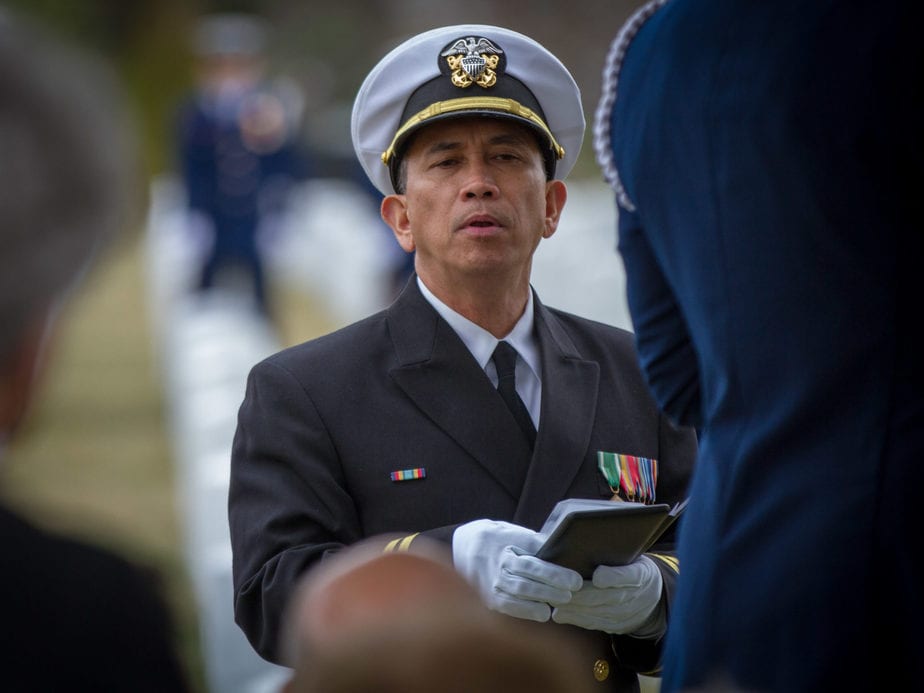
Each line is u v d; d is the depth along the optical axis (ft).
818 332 17.21
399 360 23.03
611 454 23.29
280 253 140.67
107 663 12.12
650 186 18.92
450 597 10.93
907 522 16.79
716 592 17.67
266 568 21.54
